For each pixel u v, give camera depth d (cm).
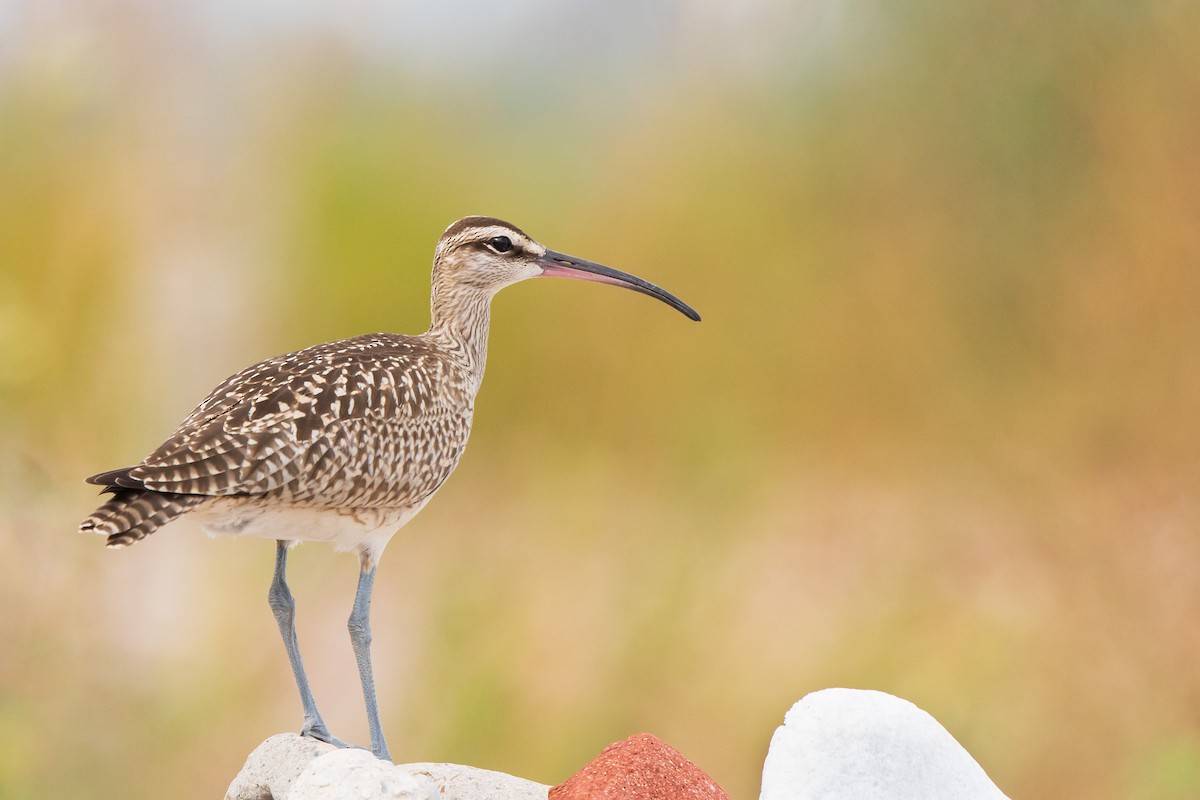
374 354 815
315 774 595
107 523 680
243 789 730
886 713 648
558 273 952
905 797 629
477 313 930
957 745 652
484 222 930
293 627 791
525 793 709
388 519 804
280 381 762
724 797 650
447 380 848
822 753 633
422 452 808
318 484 750
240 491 722
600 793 634
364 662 797
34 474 1312
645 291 964
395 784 588
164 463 702
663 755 652
